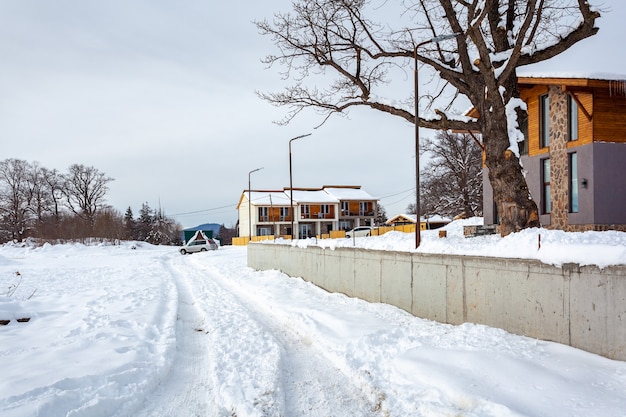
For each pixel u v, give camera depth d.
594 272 5.34
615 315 5.09
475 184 43.53
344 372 5.90
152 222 94.81
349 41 14.12
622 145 15.21
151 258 33.62
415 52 10.55
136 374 5.50
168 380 5.68
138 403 4.79
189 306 11.64
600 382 4.51
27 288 14.88
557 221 16.58
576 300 5.58
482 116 11.81
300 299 11.33
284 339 7.84
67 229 58.59
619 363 4.96
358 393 5.18
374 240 12.84
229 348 6.96
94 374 5.33
